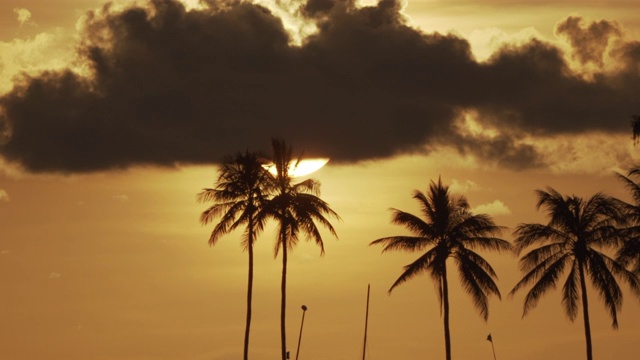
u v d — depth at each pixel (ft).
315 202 414.41
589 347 393.91
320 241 415.64
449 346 412.36
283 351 416.67
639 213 392.47
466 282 413.80
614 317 392.06
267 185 417.28
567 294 399.65
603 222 396.37
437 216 416.87
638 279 394.73
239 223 417.49
